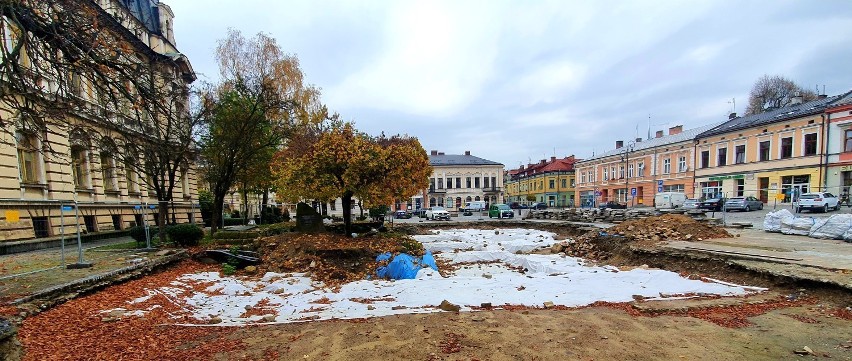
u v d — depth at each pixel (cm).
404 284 867
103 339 516
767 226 1455
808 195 2277
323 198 1388
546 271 1043
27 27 582
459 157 6888
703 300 665
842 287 641
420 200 6388
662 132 5144
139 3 2252
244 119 1703
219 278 1023
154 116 764
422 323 556
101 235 1694
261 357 454
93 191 1761
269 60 2489
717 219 1777
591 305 654
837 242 1131
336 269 1082
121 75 660
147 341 514
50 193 1492
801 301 652
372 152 1384
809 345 465
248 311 696
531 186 7562
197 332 555
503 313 601
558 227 2236
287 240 1306
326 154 1328
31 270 880
